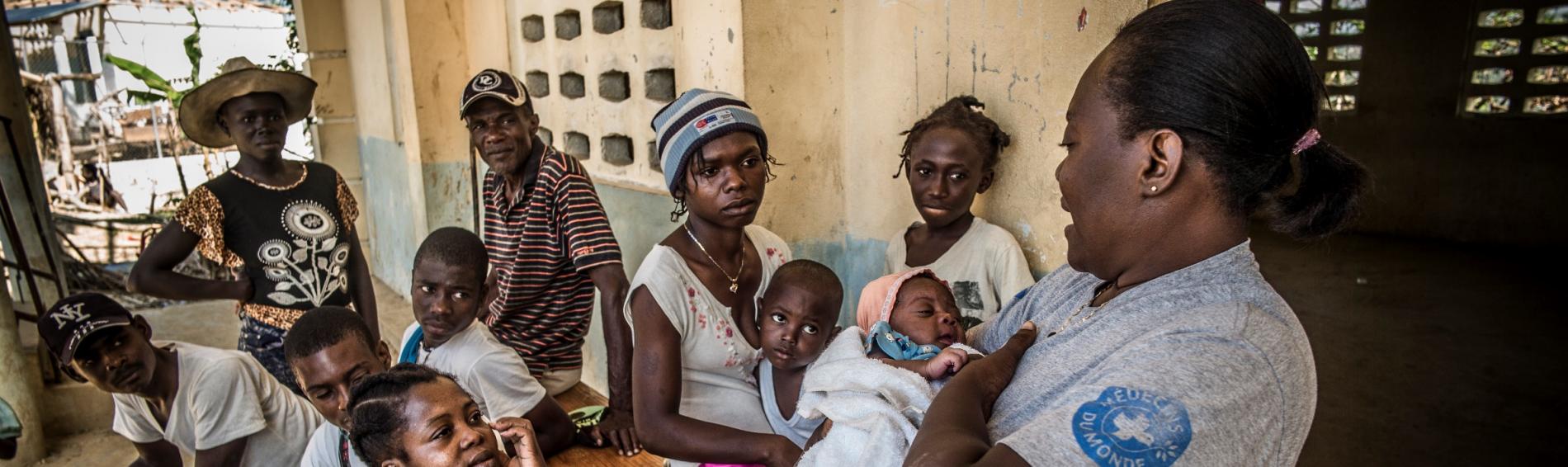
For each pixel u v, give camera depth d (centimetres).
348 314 195
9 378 396
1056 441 77
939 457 83
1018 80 225
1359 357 486
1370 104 826
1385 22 803
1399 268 694
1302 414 83
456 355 204
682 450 162
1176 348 81
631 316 169
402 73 488
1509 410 402
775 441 158
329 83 627
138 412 227
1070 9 208
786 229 280
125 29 1097
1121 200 91
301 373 187
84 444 427
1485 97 755
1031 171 226
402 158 537
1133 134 88
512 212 255
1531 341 505
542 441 210
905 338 153
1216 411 76
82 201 969
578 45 372
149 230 780
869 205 281
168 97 804
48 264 455
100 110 1063
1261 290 87
